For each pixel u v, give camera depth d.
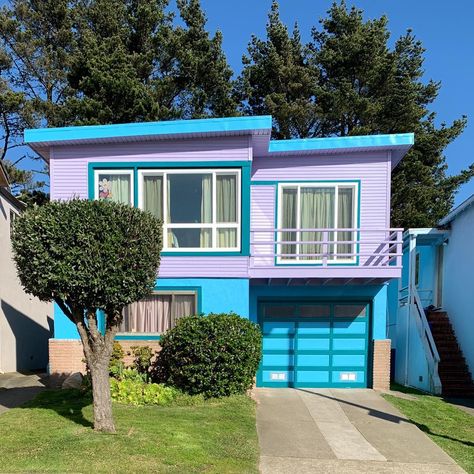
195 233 10.48
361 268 10.44
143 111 20.78
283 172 11.84
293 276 10.46
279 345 11.52
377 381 11.24
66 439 6.05
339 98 22.78
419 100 26.19
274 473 5.82
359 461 6.41
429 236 15.13
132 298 6.07
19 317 16.41
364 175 11.73
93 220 5.87
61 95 25.88
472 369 12.66
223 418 7.62
